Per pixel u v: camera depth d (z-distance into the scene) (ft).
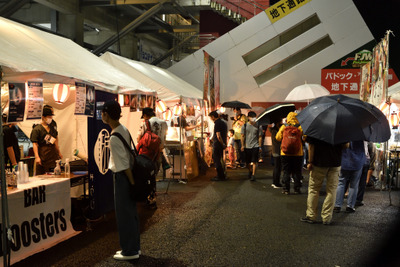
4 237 12.17
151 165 14.89
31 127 26.71
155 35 94.17
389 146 35.24
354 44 62.08
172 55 86.43
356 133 17.74
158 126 24.00
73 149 26.50
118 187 14.79
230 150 44.98
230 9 70.85
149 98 26.91
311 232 18.69
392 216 21.79
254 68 64.03
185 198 26.99
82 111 18.51
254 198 27.02
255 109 60.59
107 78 23.12
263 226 19.80
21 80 14.58
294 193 28.84
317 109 18.71
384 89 29.50
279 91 63.98
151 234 18.44
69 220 18.48
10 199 14.58
